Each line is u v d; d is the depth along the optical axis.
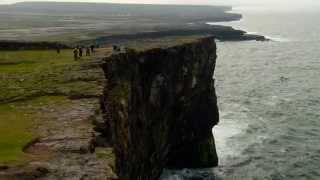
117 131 33.47
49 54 58.81
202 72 67.19
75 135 24.42
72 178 19.55
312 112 89.88
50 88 34.94
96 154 22.62
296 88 115.44
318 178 58.00
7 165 20.17
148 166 47.75
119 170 29.66
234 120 83.94
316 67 153.00
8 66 47.59
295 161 63.62
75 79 37.72
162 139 53.97
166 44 61.31
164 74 54.94
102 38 147.62
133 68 47.81
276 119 84.75
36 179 19.30
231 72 143.25
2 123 26.70
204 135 66.19
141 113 45.78
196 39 68.88
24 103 31.56
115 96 37.94
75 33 168.88
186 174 60.75
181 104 60.53
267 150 68.06
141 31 192.12
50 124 26.47
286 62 166.12
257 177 58.84
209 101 69.06
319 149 68.06
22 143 23.23
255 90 112.88
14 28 199.38
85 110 29.38
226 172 61.22
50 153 22.23
